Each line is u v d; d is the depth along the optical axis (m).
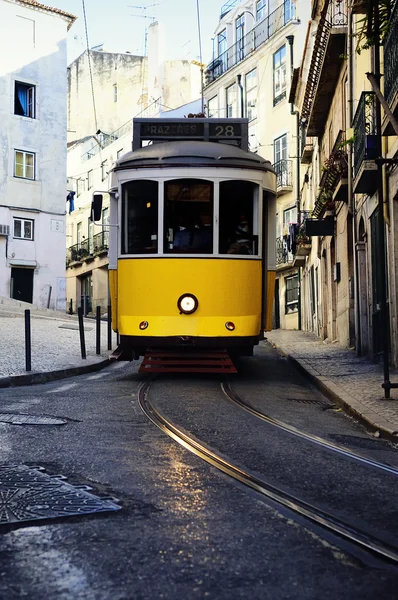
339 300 22.98
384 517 4.54
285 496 4.95
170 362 11.92
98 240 54.16
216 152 12.36
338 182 20.38
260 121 43.81
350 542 3.98
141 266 11.98
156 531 4.08
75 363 14.79
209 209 12.05
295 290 41.12
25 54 39.69
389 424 7.94
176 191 12.07
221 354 11.96
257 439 7.06
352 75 18.92
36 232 39.75
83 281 57.91
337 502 4.87
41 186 40.03
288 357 17.95
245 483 5.25
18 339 19.05
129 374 13.73
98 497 4.77
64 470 5.57
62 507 4.54
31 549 3.77
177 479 5.31
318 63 22.89
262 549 3.80
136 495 4.85
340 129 21.73
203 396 10.21
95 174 56.53
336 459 6.29
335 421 8.85
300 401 10.59
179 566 3.53
